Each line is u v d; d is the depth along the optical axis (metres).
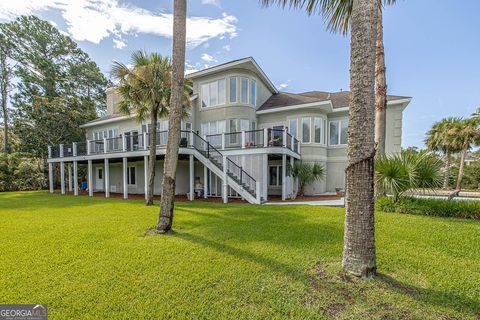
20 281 3.30
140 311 2.63
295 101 15.92
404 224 5.75
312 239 4.90
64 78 27.16
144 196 15.37
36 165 23.75
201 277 3.34
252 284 3.13
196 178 15.88
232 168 12.38
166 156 5.89
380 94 7.85
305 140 14.91
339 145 15.47
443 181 7.08
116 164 19.59
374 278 3.14
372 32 3.14
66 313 2.61
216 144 14.34
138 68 9.66
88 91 31.11
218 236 5.24
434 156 7.18
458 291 2.88
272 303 2.72
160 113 11.08
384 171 7.24
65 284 3.21
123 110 10.95
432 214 6.73
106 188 14.78
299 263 3.71
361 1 3.15
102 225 6.41
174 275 3.42
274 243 4.68
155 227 6.18
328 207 8.86
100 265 3.79
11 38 24.48
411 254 3.99
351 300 2.73
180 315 2.55
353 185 3.23
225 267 3.63
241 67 14.74
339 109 15.11
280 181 15.39
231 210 8.51
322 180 14.88
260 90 16.92
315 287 3.01
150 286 3.13
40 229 6.04
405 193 7.32
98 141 15.45
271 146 11.54
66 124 23.94
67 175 25.11
